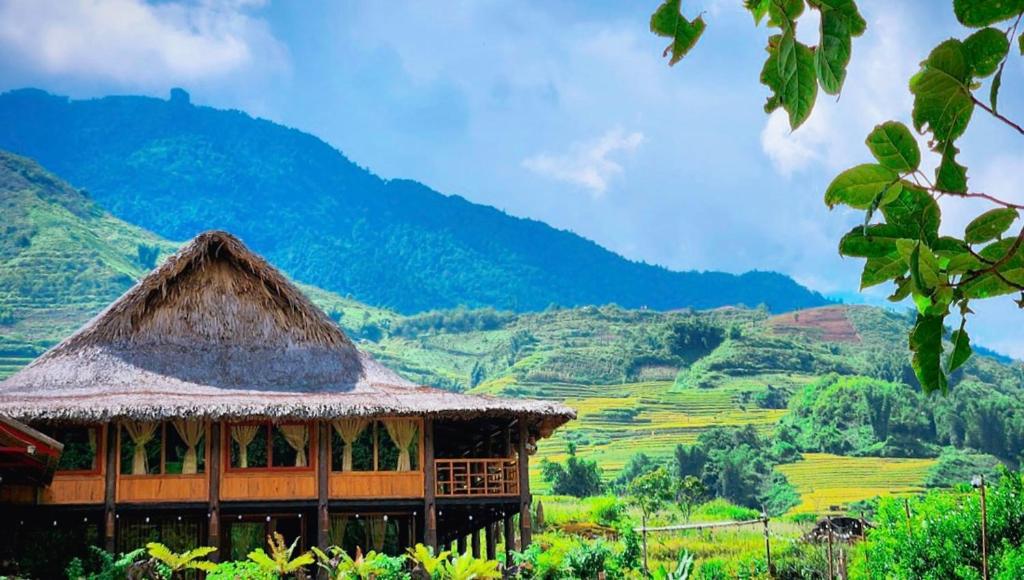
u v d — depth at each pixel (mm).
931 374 3229
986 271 3098
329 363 33031
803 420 130750
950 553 21141
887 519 23531
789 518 59469
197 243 32812
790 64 3082
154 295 32688
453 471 31172
